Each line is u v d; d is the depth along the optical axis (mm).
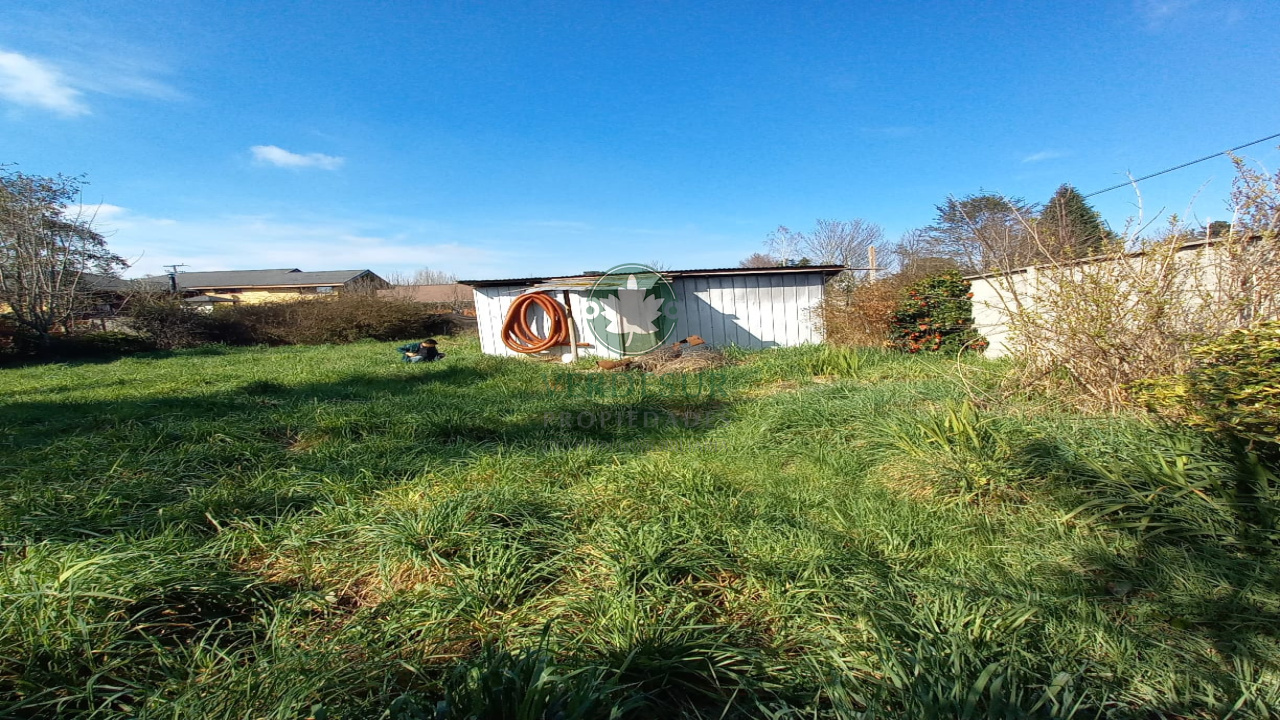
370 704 1519
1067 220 8289
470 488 3248
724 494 3059
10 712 1470
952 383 4695
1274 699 1455
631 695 1540
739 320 9875
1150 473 2475
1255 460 2201
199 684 1592
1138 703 1479
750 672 1661
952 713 1376
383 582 2229
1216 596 1863
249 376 8242
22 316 13484
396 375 8109
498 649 1727
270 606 2084
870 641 1741
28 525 2561
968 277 7387
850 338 8539
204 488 3264
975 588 2008
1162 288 3594
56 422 5051
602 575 2217
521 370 8406
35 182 13828
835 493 3053
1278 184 3350
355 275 40781
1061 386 4047
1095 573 2100
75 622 1718
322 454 3898
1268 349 2057
